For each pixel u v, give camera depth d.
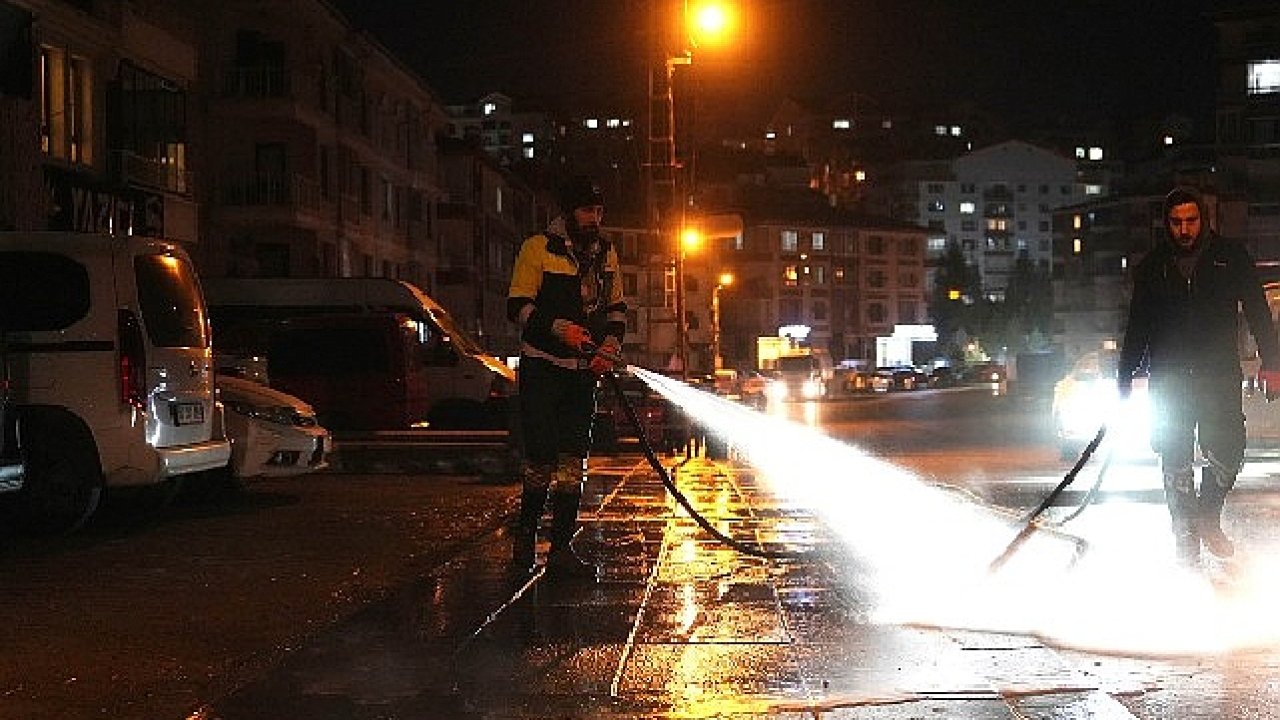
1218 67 98.31
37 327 11.16
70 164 28.22
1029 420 40.00
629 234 97.12
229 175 46.28
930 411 49.53
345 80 52.50
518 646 6.36
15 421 10.12
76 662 6.25
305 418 14.53
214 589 8.29
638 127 44.38
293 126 46.75
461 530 11.36
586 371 8.47
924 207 160.00
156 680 5.89
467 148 70.06
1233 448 8.15
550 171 102.00
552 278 8.45
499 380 26.53
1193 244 8.20
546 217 95.75
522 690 5.52
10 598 7.98
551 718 5.10
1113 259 119.12
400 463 18.45
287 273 47.09
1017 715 5.04
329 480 17.27
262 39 46.38
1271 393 8.31
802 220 115.56
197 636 6.85
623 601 7.54
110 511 13.02
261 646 6.60
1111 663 5.88
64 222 27.22
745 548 9.05
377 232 57.22
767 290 112.50
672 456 23.45
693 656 6.10
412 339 24.69
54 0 26.62
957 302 133.75
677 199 32.62
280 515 12.70
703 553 9.54
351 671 5.89
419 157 63.69
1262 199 96.38
